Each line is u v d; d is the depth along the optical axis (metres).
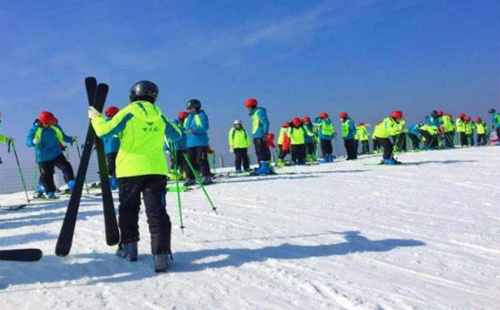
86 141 4.07
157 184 4.03
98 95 4.14
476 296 3.26
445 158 16.03
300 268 3.93
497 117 27.59
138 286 3.56
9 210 8.49
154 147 4.08
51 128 10.55
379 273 3.78
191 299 3.26
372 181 10.05
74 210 3.89
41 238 5.46
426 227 5.51
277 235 5.16
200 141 10.60
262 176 12.57
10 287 3.58
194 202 7.75
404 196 7.89
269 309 3.06
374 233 5.20
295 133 18.88
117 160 4.12
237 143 15.69
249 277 3.72
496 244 4.70
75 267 4.09
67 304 3.21
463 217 6.11
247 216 6.34
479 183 9.30
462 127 29.42
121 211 4.21
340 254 4.36
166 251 3.91
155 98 4.29
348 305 3.11
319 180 10.61
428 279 3.63
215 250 4.55
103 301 3.25
